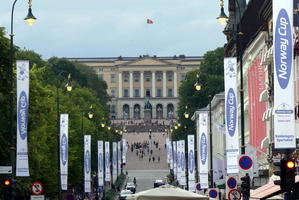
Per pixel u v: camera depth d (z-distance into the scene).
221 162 115.44
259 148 99.94
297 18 74.94
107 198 168.12
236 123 77.00
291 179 50.69
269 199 73.19
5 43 89.19
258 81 99.56
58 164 108.25
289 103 54.44
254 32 125.31
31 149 101.38
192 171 129.75
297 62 80.44
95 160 188.38
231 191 70.06
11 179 71.06
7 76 89.31
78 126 175.75
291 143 54.34
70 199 95.50
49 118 127.50
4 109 89.31
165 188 61.84
